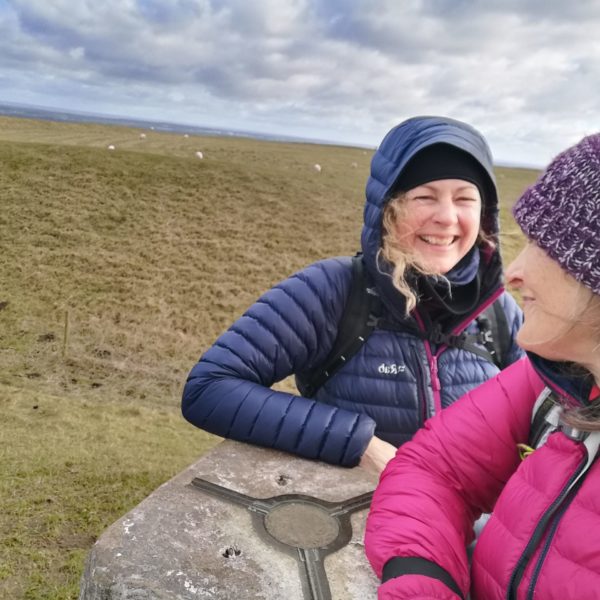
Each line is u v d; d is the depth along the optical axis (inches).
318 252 351.9
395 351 33.1
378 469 30.0
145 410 195.6
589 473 15.9
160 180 405.1
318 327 32.9
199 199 390.6
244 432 31.2
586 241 14.3
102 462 128.0
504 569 17.1
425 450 22.5
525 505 17.1
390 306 32.7
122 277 302.8
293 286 33.3
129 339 255.9
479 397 22.6
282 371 33.3
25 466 119.9
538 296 15.9
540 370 17.1
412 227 31.4
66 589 79.9
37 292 281.6
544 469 17.0
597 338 15.3
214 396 31.5
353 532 26.0
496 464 21.6
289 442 30.8
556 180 15.4
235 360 32.3
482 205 33.4
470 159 31.6
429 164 31.1
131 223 354.0
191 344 261.4
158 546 23.9
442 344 33.9
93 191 380.2
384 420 32.9
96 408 189.8
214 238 349.7
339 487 29.1
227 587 22.0
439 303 33.2
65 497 108.2
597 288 14.3
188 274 313.3
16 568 83.7
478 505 22.3
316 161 637.9
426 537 19.7
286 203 402.9
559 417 16.7
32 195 366.6
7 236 325.1
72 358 234.8
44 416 172.4
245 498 27.7
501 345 35.4
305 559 24.0
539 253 15.8
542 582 15.9
